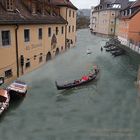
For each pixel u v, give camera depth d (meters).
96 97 19.81
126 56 39.25
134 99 19.23
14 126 14.65
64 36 37.78
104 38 71.44
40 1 27.50
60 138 13.64
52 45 31.55
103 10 77.12
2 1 20.08
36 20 24.97
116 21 65.38
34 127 14.69
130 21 45.56
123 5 72.19
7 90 17.44
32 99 18.77
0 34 18.56
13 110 16.61
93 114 16.58
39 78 24.27
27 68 24.03
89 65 32.06
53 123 15.21
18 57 21.77
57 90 21.06
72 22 42.69
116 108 17.69
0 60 18.91
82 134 14.04
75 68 29.92
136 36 45.66
